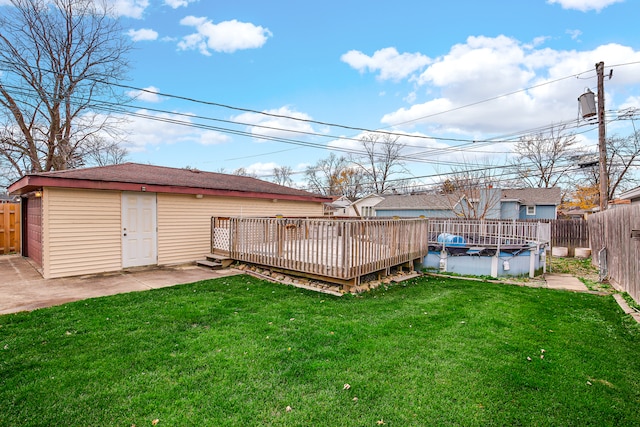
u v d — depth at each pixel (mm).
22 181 7445
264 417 2543
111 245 8258
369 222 6844
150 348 3676
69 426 2400
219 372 3191
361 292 6406
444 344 3980
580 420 2578
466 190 18000
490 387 3020
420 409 2668
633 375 3305
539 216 23594
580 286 7645
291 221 7230
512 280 8273
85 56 15414
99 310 4961
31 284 6777
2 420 2439
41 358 3385
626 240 6695
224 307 5234
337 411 2633
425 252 9227
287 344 3875
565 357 3684
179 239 9555
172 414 2551
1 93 13586
